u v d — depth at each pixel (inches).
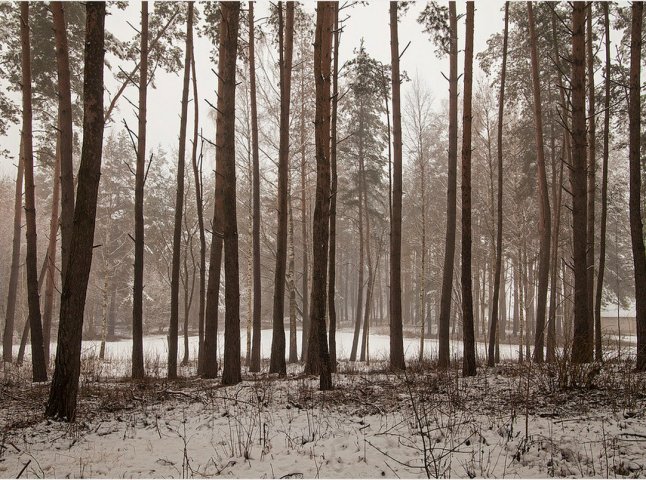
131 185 1562.5
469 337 428.5
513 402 286.5
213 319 521.0
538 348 621.3
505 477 185.3
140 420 297.1
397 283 567.2
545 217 651.5
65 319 291.0
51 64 737.6
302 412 302.7
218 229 534.0
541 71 838.5
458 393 330.3
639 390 298.7
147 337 1647.4
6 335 788.6
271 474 197.6
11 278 808.3
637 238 396.5
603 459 195.6
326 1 496.1
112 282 1557.6
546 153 924.6
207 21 649.6
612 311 1657.2
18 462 215.9
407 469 198.2
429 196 1323.8
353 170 1062.4
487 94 878.4
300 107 835.4
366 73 694.5
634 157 401.7
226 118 431.5
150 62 731.4
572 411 268.5
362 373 507.5
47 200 1678.2
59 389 289.0
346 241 1825.8
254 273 629.9
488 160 939.3
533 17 737.0
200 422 287.9
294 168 831.1
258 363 610.2
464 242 433.1
